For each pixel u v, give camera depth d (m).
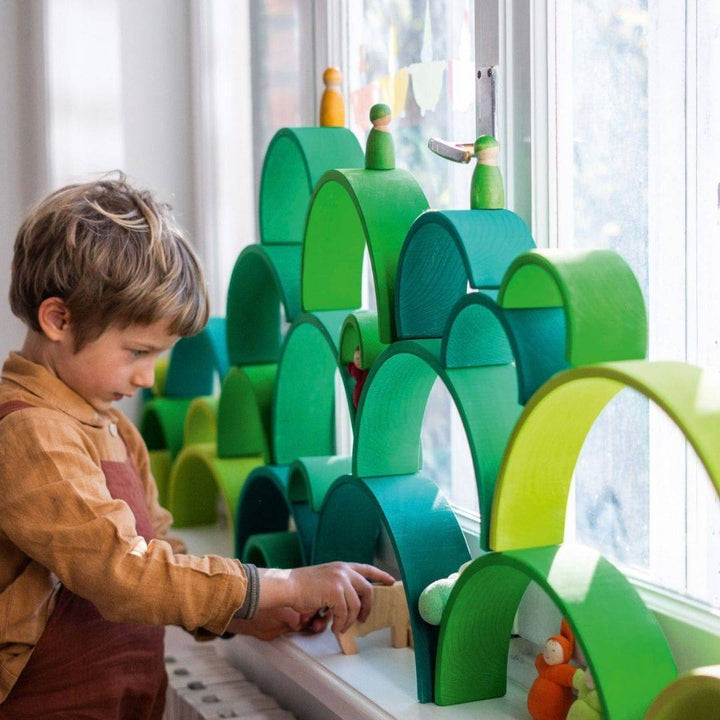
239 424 1.43
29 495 0.96
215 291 1.72
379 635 1.13
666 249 0.87
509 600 0.91
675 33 0.85
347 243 1.14
